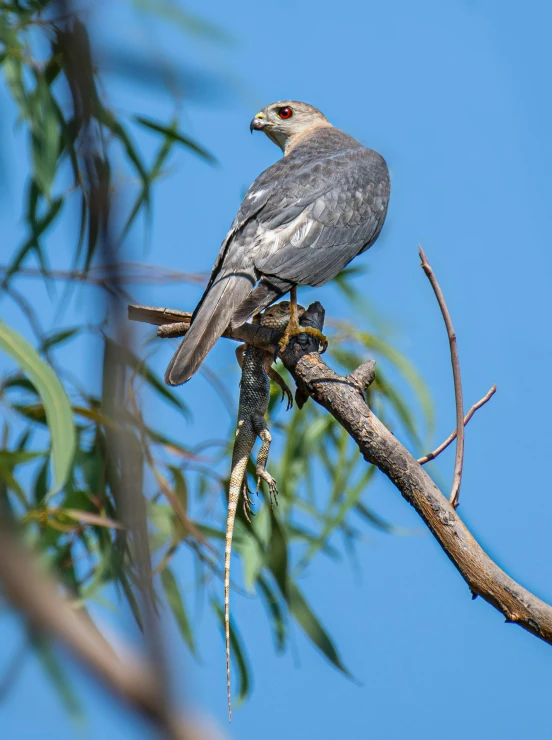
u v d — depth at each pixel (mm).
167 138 9938
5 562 1550
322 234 8914
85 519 7867
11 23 9289
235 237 8617
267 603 9930
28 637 1583
